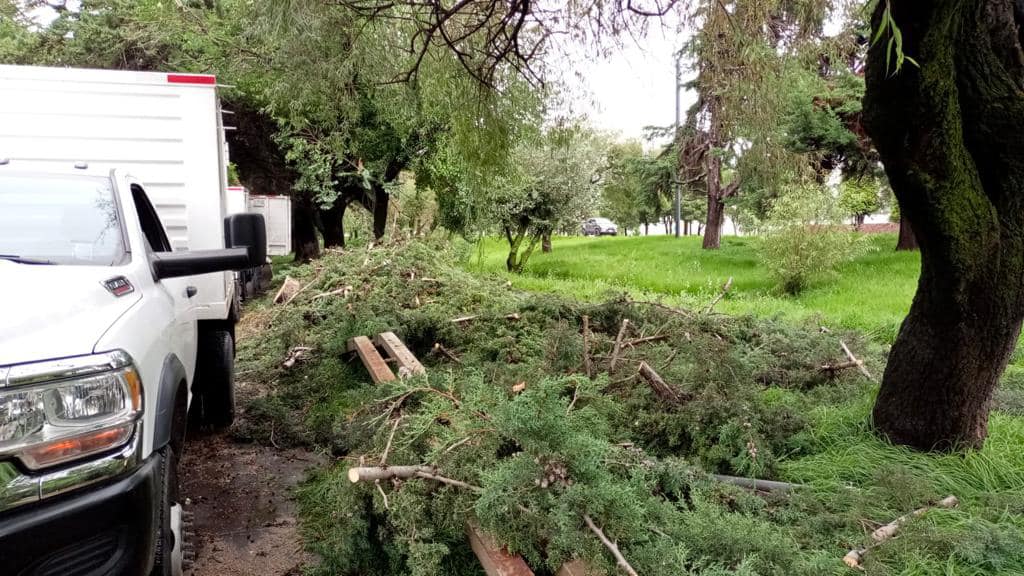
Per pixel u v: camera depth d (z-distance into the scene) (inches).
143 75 193.9
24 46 589.0
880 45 139.9
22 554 71.2
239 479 170.4
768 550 102.6
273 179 696.4
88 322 85.9
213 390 198.2
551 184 726.5
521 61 227.8
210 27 462.6
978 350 149.6
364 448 149.3
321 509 149.3
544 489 104.0
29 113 189.3
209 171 201.8
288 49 195.9
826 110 563.5
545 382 110.8
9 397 72.2
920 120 139.1
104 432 78.4
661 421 163.9
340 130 294.8
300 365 273.6
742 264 740.7
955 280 145.1
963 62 137.8
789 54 191.0
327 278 367.6
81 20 578.2
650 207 964.0
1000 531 114.8
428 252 382.0
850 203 667.4
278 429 203.6
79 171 132.6
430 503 112.9
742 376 175.3
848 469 150.6
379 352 245.8
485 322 272.7
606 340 209.6
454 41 200.2
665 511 114.0
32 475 73.2
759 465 148.2
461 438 120.1
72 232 116.0
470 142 258.8
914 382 159.6
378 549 125.2
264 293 533.6
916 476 140.0
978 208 140.9
